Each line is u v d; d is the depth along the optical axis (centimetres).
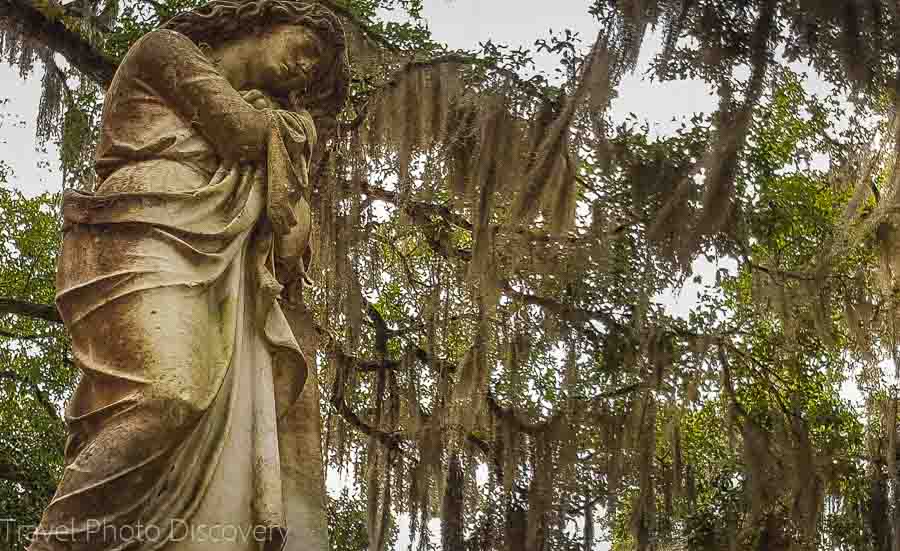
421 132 922
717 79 788
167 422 452
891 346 950
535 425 930
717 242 969
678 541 958
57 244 1252
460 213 996
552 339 941
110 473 445
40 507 1088
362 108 951
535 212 855
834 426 1002
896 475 951
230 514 463
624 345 951
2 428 1146
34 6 967
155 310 471
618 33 788
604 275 944
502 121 905
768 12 773
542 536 898
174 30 572
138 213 492
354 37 974
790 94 1023
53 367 1198
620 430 927
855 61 748
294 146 539
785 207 1008
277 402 508
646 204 941
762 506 937
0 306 1040
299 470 513
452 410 894
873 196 990
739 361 1012
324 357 974
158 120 532
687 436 1023
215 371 473
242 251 511
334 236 895
